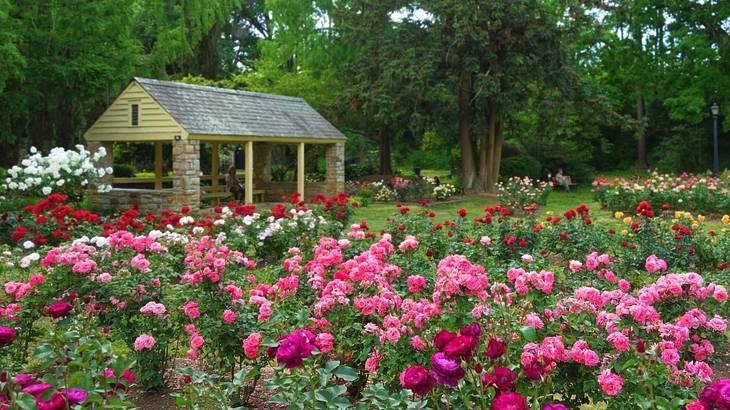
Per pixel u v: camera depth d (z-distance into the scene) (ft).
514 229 31.22
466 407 10.18
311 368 11.09
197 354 14.83
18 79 61.52
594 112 94.79
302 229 35.29
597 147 141.79
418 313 12.25
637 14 115.65
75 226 33.68
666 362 10.46
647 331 12.23
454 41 84.89
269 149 77.77
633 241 29.63
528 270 23.71
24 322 17.16
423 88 86.22
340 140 75.15
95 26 65.26
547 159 113.19
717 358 19.10
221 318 15.15
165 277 19.76
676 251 28.55
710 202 57.36
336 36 106.11
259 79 108.68
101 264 18.56
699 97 110.83
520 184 71.97
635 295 18.11
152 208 58.49
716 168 88.63
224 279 17.13
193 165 58.44
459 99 95.14
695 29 114.01
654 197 59.98
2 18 55.77
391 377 12.46
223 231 34.42
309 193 76.43
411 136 141.59
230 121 63.10
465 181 96.43
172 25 107.34
